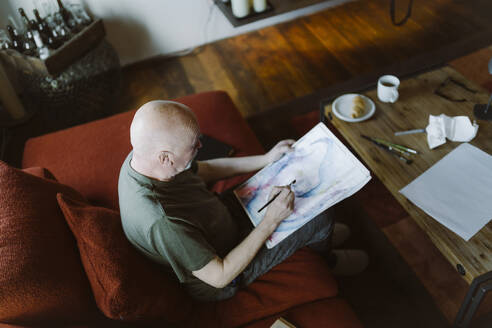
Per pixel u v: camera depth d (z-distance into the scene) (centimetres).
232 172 136
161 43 288
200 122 174
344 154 119
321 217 124
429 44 264
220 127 171
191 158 98
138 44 282
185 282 110
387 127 145
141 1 262
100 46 243
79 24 237
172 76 278
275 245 116
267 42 289
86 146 167
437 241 112
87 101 241
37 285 82
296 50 278
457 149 132
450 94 152
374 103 154
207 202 109
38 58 213
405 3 301
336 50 273
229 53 287
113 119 180
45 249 89
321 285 118
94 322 94
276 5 226
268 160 133
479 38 259
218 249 115
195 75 275
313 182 117
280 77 260
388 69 252
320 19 300
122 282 88
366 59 262
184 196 102
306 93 246
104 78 245
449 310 144
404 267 157
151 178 97
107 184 151
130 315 89
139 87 275
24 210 94
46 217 97
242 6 217
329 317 110
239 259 102
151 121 90
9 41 220
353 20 294
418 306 146
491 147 131
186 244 94
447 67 164
